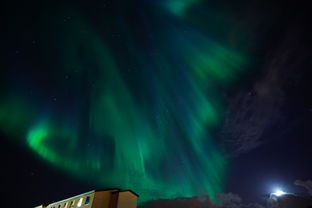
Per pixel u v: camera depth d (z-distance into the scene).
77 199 27.12
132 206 26.30
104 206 24.77
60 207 29.12
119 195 25.53
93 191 25.56
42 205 32.47
